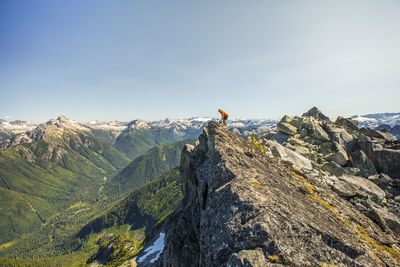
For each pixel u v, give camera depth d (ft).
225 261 30.50
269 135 158.40
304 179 72.43
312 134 140.05
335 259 29.76
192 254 59.36
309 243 30.50
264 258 27.43
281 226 31.14
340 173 105.09
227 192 37.96
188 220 74.49
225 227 33.30
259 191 40.29
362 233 47.78
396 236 57.88
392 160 112.88
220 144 61.00
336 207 57.98
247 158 59.88
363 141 130.00
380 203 85.66
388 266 34.27
